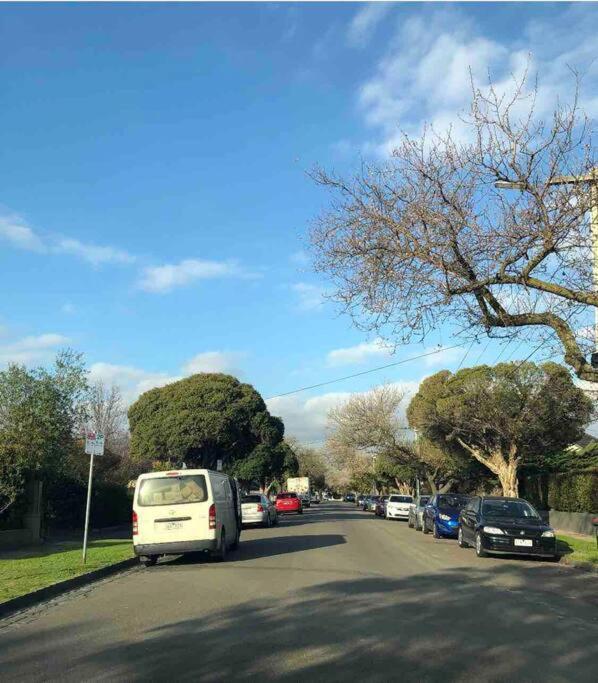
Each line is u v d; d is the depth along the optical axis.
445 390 36.72
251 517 28.77
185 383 37.94
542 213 12.48
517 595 11.27
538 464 39.16
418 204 13.11
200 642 7.84
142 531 15.34
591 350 14.06
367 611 9.62
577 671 6.78
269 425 39.62
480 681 6.41
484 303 13.54
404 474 53.81
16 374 19.42
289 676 6.52
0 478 17.86
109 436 39.16
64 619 9.31
